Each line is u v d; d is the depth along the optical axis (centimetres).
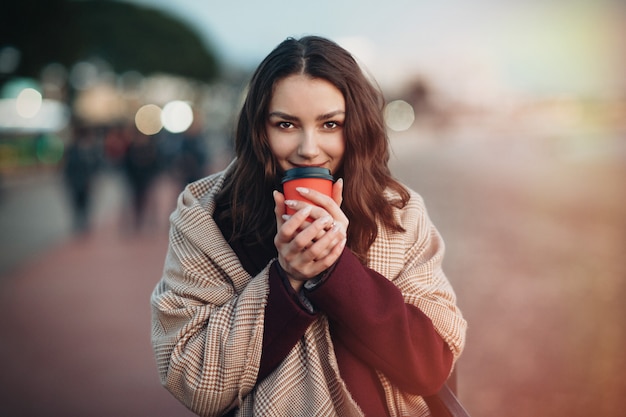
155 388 364
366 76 153
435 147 3297
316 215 120
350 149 139
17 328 489
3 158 2195
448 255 703
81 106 3838
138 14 4819
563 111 6372
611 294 523
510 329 445
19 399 349
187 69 5350
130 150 1067
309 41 138
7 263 775
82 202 1072
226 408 138
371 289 131
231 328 132
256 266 146
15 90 2712
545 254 688
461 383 359
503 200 1165
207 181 160
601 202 1092
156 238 959
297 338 132
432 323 138
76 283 651
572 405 325
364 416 130
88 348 436
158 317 145
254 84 139
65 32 2625
